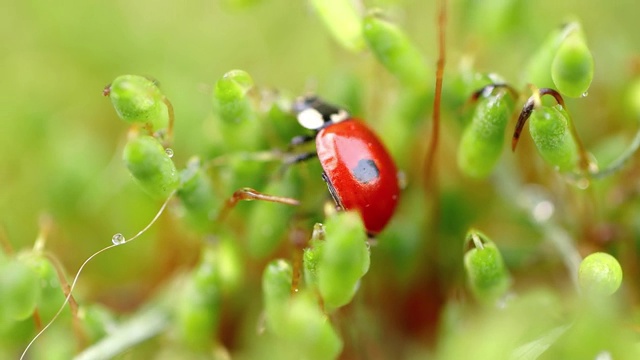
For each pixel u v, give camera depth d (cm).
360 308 5
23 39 6
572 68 5
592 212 5
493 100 5
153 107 5
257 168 5
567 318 5
